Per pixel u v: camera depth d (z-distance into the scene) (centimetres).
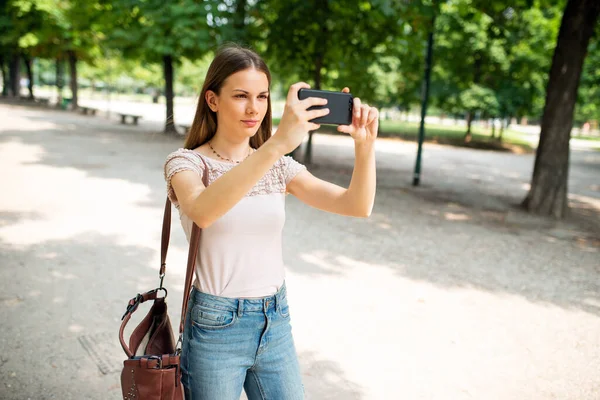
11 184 845
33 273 466
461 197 1088
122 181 939
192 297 168
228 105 157
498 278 554
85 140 1552
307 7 1169
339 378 326
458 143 2753
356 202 163
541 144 953
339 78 1625
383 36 1248
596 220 933
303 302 446
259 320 165
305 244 633
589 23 897
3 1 2536
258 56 160
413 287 504
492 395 318
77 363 321
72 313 390
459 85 2652
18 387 291
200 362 163
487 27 1177
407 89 2769
